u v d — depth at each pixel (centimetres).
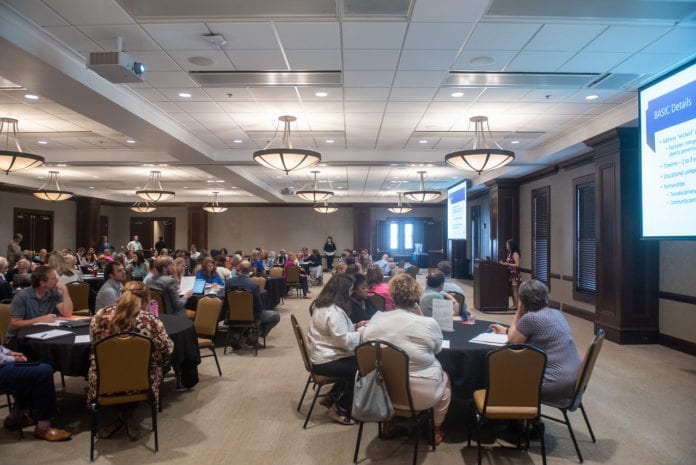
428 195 1210
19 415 318
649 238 468
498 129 729
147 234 2009
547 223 966
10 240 1402
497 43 409
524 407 264
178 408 374
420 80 501
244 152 900
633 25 375
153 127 625
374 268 499
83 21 367
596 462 285
